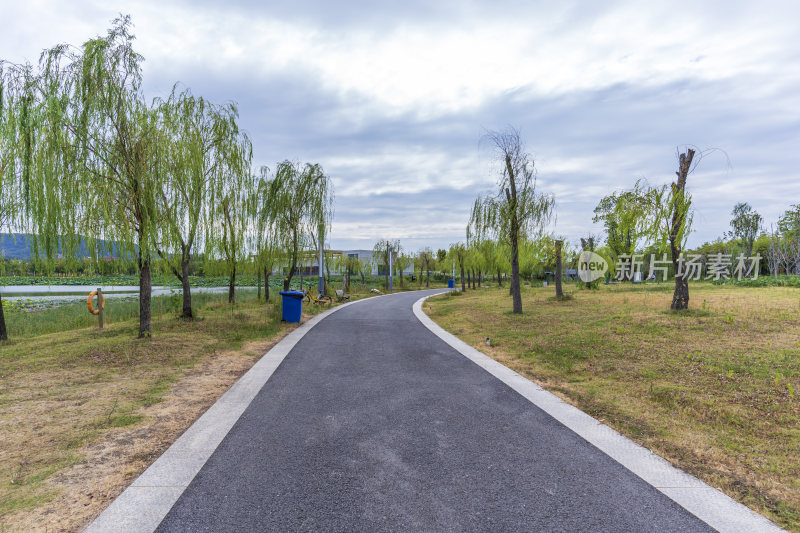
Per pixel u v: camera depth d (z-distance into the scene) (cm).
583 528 232
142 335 866
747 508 255
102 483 282
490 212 1402
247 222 1413
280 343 900
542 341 849
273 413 436
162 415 425
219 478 289
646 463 319
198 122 1187
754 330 768
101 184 805
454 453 336
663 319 923
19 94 820
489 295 2505
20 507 249
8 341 897
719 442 361
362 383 564
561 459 326
